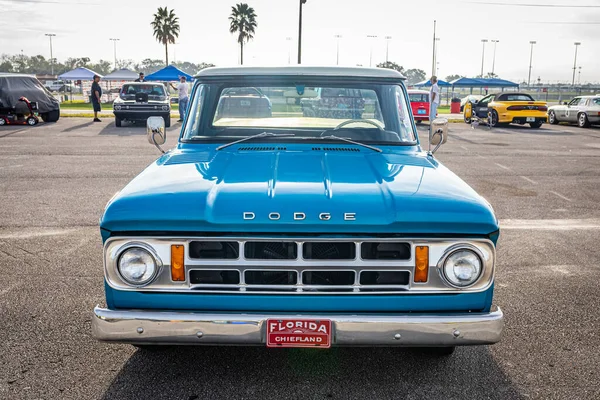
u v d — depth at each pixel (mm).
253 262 2604
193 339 2604
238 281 2639
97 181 9219
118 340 2625
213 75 3871
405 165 3295
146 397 2990
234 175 3002
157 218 2570
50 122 21016
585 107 22625
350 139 3818
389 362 3406
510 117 22016
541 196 8477
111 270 2643
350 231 2580
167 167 3195
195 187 2805
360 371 3287
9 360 3383
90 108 35281
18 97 19531
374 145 3779
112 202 2703
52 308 4184
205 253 2637
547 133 19797
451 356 3498
